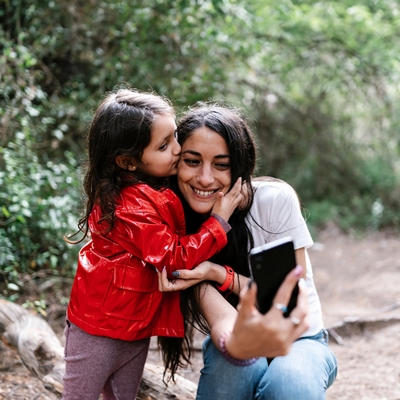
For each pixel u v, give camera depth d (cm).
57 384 236
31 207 366
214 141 182
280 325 135
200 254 175
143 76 509
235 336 140
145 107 185
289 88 706
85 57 502
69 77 504
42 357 246
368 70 690
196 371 304
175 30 515
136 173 190
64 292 375
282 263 142
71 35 489
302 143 719
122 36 502
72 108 459
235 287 185
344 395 284
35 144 416
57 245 383
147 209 178
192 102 529
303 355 174
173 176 197
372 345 350
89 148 191
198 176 185
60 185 394
